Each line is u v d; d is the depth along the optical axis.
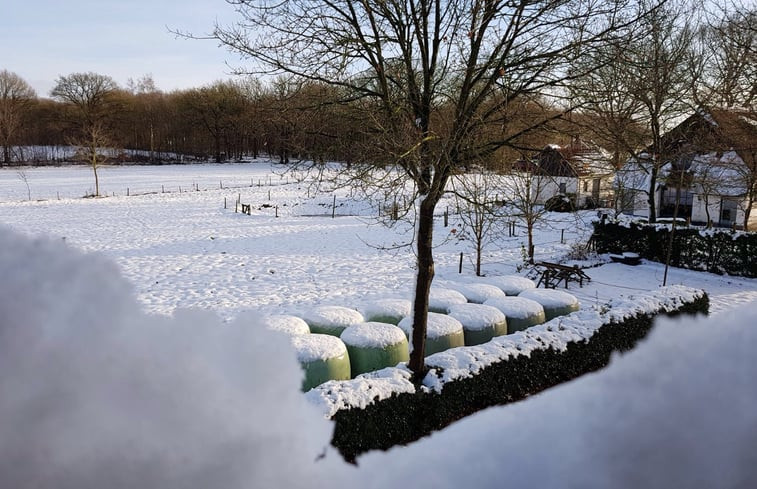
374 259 20.84
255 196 40.56
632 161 22.77
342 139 7.22
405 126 6.65
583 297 15.66
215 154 73.06
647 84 13.59
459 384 7.08
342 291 15.90
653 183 22.16
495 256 21.47
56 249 1.09
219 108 53.09
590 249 22.33
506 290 13.17
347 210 35.00
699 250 19.42
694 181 21.31
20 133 67.31
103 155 62.06
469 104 6.93
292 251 22.16
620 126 13.39
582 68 6.89
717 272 18.97
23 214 30.58
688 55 19.22
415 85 6.82
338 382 6.38
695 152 20.89
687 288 11.64
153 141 74.31
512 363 7.77
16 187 45.09
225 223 29.09
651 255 20.67
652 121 19.03
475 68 6.77
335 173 7.32
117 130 70.19
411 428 6.48
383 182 6.89
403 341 8.34
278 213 33.34
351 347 8.18
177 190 44.41
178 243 23.20
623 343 9.30
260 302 14.51
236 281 17.00
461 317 9.50
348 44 6.77
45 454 0.90
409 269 19.11
